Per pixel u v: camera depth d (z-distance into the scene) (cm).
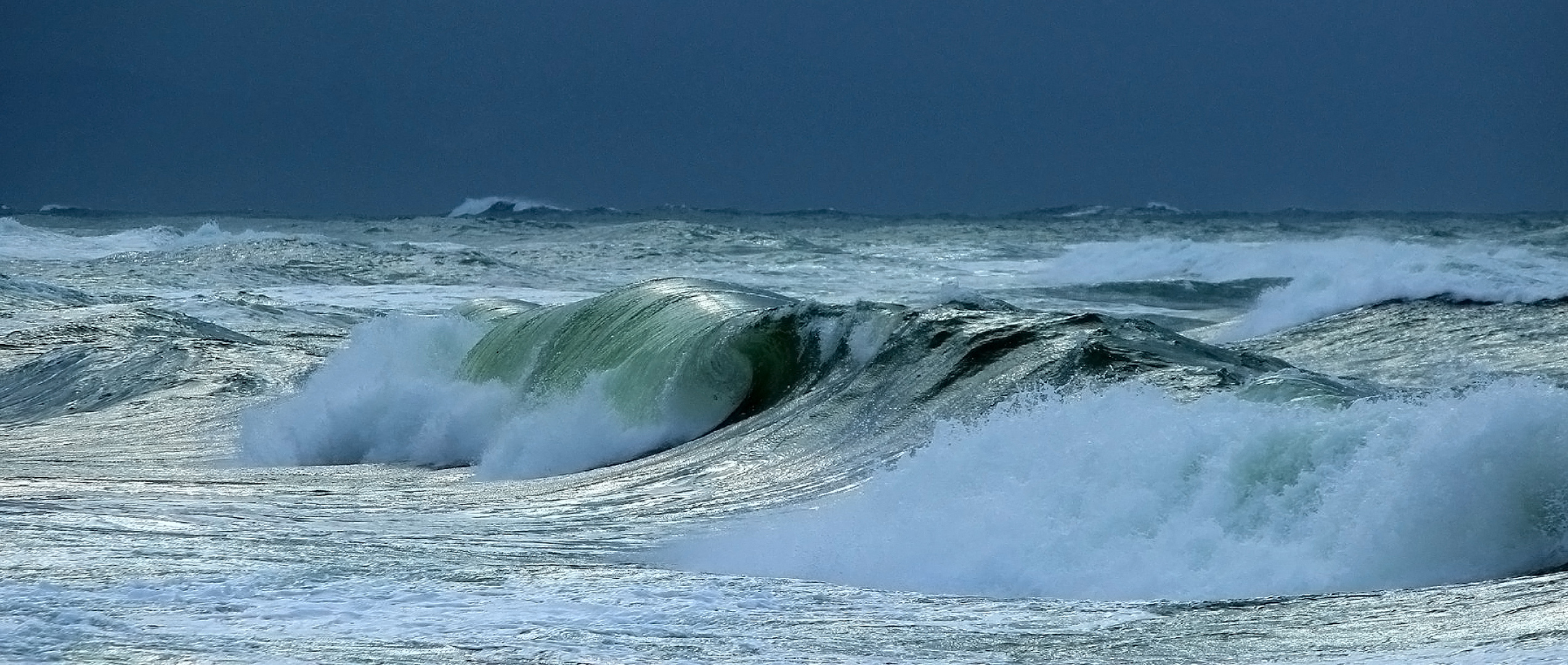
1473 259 8744
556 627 1516
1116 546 2131
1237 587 1928
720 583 1783
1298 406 2406
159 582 1717
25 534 2177
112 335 8375
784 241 18862
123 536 2209
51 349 7969
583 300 5403
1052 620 1586
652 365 4334
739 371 4209
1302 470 2103
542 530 2764
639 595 1698
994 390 3519
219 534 2342
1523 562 1811
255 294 11356
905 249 19312
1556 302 6856
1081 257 14762
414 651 1391
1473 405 1997
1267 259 12431
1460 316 6788
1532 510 1853
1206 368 3272
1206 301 10981
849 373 4019
